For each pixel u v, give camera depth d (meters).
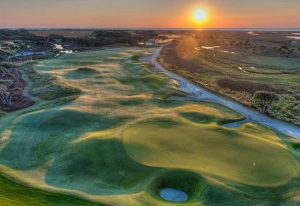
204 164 30.56
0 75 77.56
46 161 33.56
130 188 27.50
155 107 54.31
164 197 26.44
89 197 25.09
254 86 77.19
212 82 81.25
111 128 42.44
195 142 35.84
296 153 34.19
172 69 96.00
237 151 33.72
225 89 74.12
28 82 75.62
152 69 96.00
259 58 129.12
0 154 34.78
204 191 26.19
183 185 27.56
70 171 30.94
